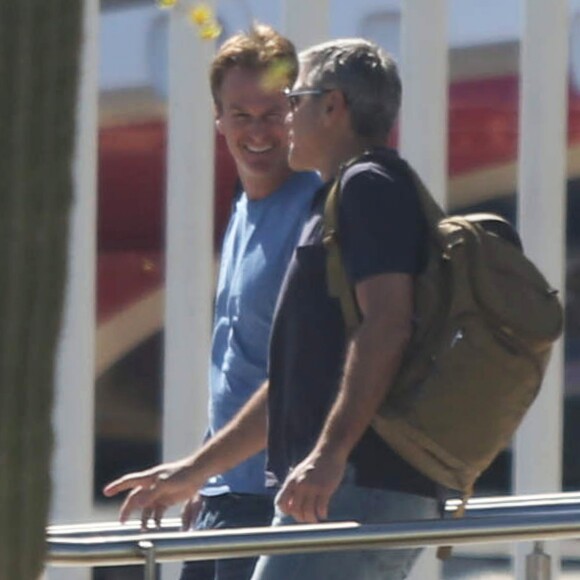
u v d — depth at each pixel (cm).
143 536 1295
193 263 2238
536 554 1437
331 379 1353
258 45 1622
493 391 1310
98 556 1286
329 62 1391
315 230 1370
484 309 1316
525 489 2177
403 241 1309
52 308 878
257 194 1620
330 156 1398
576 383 2183
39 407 877
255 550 1286
